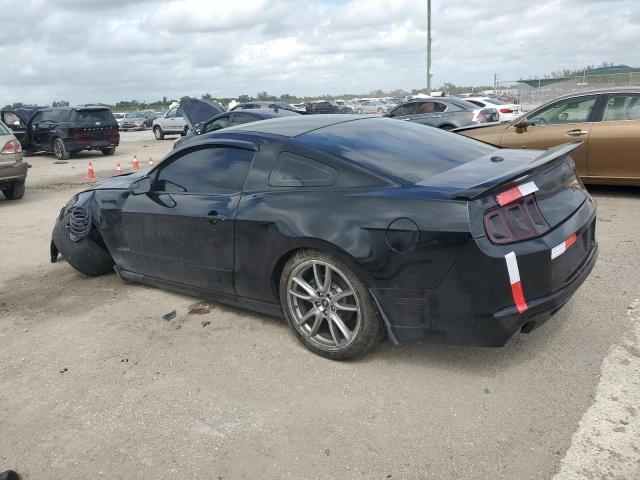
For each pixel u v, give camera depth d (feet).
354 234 10.11
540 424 8.87
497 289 9.24
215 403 10.11
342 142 11.85
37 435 9.53
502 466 8.03
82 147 60.49
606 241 18.20
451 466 8.11
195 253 13.37
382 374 10.67
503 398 9.63
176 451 8.86
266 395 10.25
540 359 10.79
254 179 12.21
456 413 9.32
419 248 9.52
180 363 11.65
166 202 13.92
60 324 14.10
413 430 8.96
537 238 9.64
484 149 13.09
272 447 8.80
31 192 37.68
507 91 113.60
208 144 13.39
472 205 9.25
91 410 10.15
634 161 23.44
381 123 13.71
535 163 10.10
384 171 10.77
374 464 8.27
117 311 14.69
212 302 14.83
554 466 7.95
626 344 11.14
